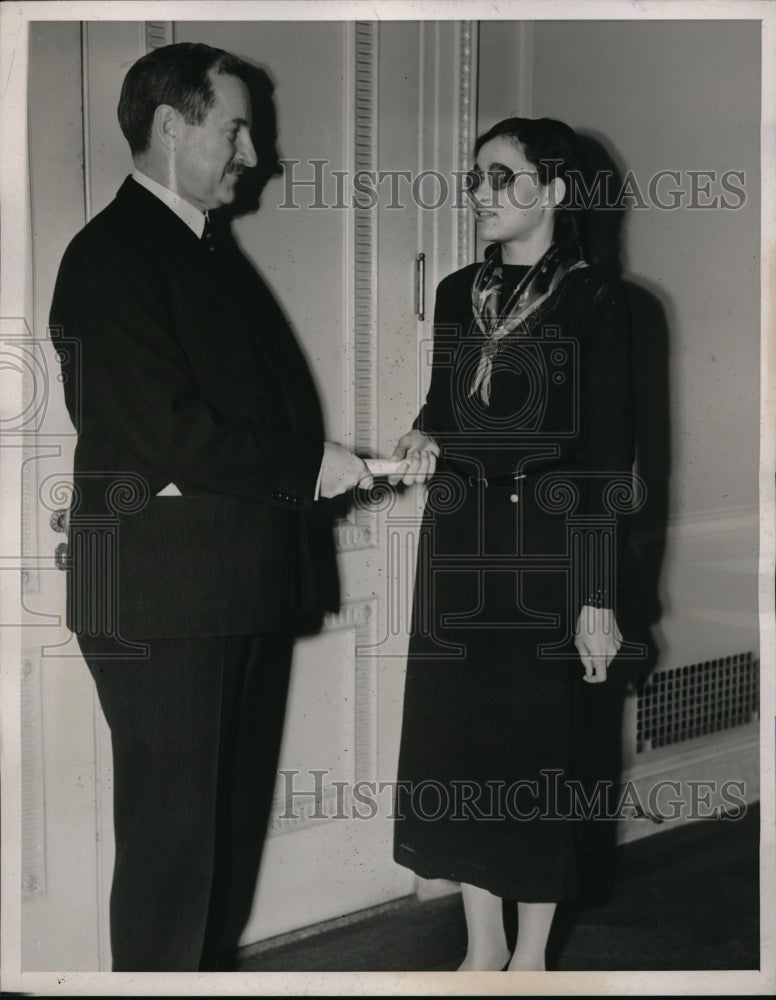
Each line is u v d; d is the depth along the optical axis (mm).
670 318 1901
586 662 1844
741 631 1982
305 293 1769
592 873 1981
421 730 1864
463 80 1800
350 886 1888
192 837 1715
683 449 1947
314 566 1813
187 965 1747
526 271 1821
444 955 1890
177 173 1682
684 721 2053
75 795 1737
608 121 1850
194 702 1695
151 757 1703
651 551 1980
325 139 1757
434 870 1888
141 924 1723
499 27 1810
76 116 1652
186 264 1663
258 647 1772
